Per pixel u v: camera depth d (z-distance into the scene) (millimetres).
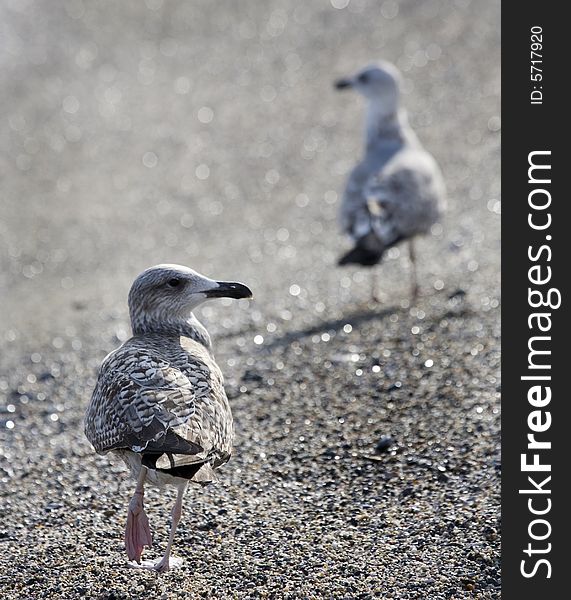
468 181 19609
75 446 11516
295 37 29453
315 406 11742
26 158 24641
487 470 9867
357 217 15258
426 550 8656
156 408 7758
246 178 22375
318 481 10070
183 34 31078
